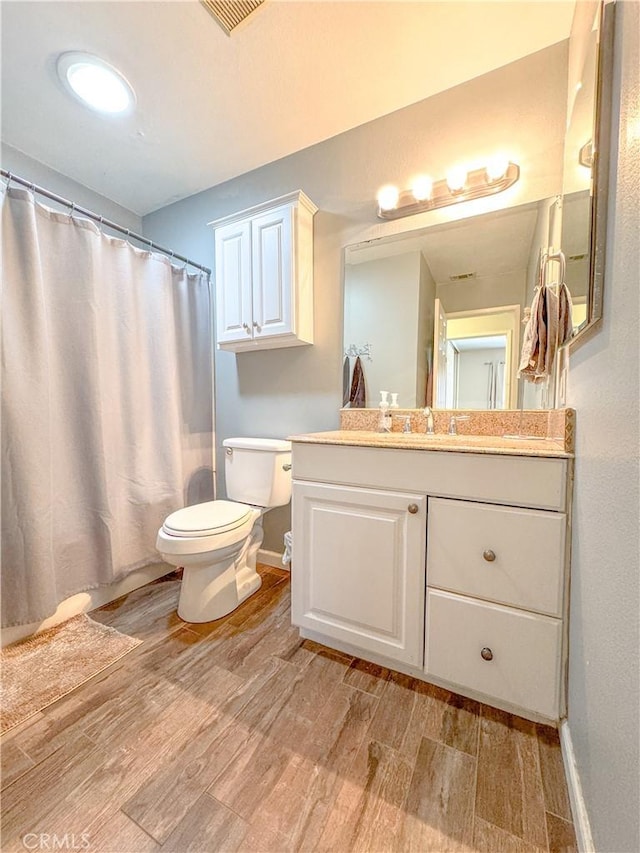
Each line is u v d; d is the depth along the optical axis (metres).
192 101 1.61
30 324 1.42
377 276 1.79
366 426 1.84
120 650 1.40
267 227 1.84
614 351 0.66
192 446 2.28
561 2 1.21
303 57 1.41
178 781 0.91
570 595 0.98
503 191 1.51
